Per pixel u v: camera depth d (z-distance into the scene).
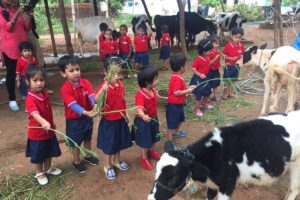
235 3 27.34
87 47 15.43
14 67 6.63
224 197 3.29
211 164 3.22
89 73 9.88
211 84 6.73
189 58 11.62
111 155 4.42
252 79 8.27
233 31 6.86
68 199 4.04
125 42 9.18
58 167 4.68
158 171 3.00
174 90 4.95
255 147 3.20
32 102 3.91
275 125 3.31
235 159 3.19
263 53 6.59
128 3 30.48
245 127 3.28
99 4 25.12
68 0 24.59
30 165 4.75
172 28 14.26
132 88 8.08
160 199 2.99
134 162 4.82
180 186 3.02
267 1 27.47
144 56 9.34
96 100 4.06
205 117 6.24
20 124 6.13
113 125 4.26
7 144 5.36
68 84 4.15
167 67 10.31
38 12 22.22
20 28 6.58
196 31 14.59
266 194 4.07
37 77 3.87
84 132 4.39
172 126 5.14
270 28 20.02
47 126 3.77
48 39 17.78
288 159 3.32
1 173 4.55
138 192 4.16
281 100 6.97
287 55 5.41
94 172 4.58
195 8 28.70
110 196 4.10
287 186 4.21
